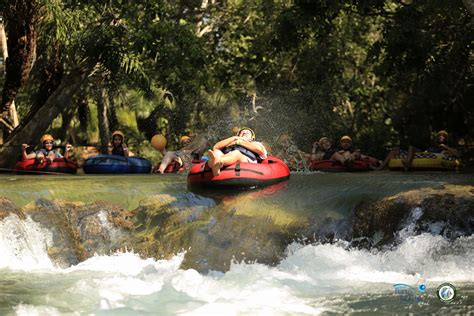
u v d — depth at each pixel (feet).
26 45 73.77
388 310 27.04
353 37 96.73
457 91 92.32
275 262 35.83
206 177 43.73
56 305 27.76
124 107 119.85
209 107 107.14
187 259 36.52
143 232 39.63
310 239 37.27
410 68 78.64
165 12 77.30
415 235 36.22
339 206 39.04
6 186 43.83
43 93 79.77
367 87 99.35
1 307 27.48
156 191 43.68
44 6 71.72
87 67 78.38
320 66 94.73
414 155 63.82
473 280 32.30
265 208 39.55
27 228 39.14
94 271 35.22
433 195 37.65
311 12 78.54
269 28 91.30
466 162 86.94
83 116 113.91
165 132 119.96
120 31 74.59
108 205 41.19
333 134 99.04
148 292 29.76
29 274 34.53
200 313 26.37
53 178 53.06
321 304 27.96
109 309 26.94
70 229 39.65
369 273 33.88
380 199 38.50
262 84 101.30
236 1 94.38
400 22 76.18
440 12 78.02
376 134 97.81
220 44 95.45
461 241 34.91
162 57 76.59
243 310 26.76
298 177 49.80
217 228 38.04
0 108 76.69
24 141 77.51
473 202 36.47
